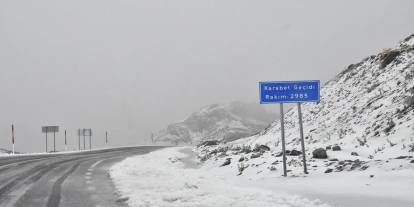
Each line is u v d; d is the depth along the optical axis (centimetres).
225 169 1942
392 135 1805
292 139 2981
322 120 3123
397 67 2978
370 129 2105
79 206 914
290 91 1406
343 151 1775
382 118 2159
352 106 2900
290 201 916
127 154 4181
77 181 1402
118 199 996
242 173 1655
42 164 2350
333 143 2186
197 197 999
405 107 2045
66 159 2959
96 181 1395
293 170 1445
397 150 1530
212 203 907
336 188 1040
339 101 3312
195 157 3547
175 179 1412
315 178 1237
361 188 991
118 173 1666
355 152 1664
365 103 2744
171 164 2578
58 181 1409
